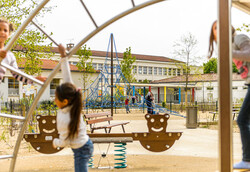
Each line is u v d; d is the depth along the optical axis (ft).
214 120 41.45
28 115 10.11
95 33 9.99
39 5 9.59
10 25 10.55
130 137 14.96
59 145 8.78
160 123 14.94
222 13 7.20
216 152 18.57
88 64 97.40
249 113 9.63
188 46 83.15
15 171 13.55
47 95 99.35
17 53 34.94
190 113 34.30
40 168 14.12
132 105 70.59
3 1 32.53
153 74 200.23
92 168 14.30
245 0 10.00
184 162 15.39
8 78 94.43
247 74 9.76
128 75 112.57
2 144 22.03
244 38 9.29
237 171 9.26
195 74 86.43
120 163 14.55
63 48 9.72
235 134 27.02
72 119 8.59
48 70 102.01
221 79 7.13
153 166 14.47
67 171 13.51
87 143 8.99
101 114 25.79
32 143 14.65
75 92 8.73
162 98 136.67
